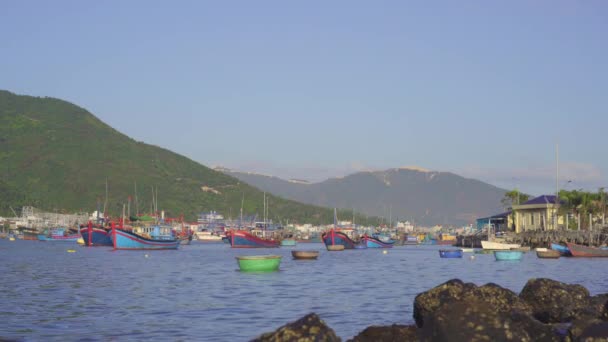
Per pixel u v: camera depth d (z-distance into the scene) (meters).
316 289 55.38
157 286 58.81
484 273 75.12
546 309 30.22
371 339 25.80
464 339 19.47
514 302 26.62
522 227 164.75
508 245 139.88
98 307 43.44
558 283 31.27
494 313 20.22
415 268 86.19
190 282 63.09
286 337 18.70
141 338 31.80
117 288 56.88
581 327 22.42
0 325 35.84
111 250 148.12
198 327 35.00
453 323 19.88
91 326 35.44
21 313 40.53
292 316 38.91
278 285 59.56
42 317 38.78
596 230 134.00
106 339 31.59
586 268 83.44
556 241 138.62
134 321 37.22
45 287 57.75
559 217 153.62
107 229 172.25
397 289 55.16
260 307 43.16
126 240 146.38
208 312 40.84
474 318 19.91
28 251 143.88
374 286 58.22
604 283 58.94
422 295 27.38
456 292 26.89
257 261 77.62
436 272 77.62
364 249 176.88
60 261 102.38
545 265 91.50
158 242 150.25
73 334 32.97
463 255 127.81
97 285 59.84
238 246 173.50
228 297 49.25
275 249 171.75
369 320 36.78
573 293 30.83
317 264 97.12
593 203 147.62
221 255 126.50
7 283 61.88
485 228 196.38
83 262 99.75
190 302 46.16
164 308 42.88
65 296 50.31
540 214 157.88
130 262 99.88
